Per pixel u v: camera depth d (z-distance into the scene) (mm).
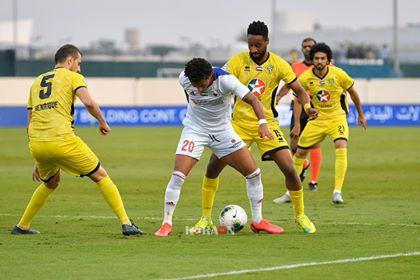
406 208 44000
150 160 75000
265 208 44500
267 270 27438
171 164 71312
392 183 56656
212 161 35625
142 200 47969
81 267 28047
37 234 35219
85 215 41500
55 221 39281
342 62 158125
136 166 69500
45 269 27750
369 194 50656
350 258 29484
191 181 58312
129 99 132125
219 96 33781
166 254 30406
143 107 129750
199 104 34250
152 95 133000
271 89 36562
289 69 36438
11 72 151375
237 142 34750
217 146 34812
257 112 33500
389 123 129125
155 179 59562
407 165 69562
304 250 31125
